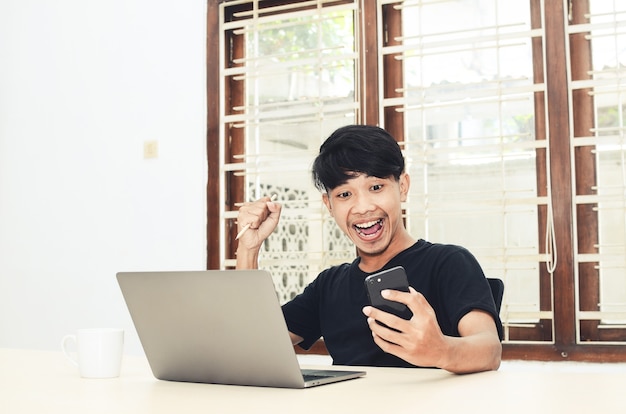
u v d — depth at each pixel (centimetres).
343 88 266
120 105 295
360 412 78
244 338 101
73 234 299
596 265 230
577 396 86
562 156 229
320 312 164
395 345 103
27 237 307
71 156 302
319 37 266
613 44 233
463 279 141
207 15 284
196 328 105
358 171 148
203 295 103
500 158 234
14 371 125
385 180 150
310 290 168
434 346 102
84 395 96
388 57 259
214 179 278
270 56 269
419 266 151
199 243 278
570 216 227
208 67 282
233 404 86
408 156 245
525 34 234
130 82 294
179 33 288
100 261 293
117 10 299
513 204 232
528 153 231
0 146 315
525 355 228
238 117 275
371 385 100
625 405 79
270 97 280
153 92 290
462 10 251
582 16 236
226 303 101
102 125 297
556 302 227
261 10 274
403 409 79
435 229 249
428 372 116
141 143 290
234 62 282
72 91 304
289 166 270
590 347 222
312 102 267
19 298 306
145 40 293
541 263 234
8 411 84
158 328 110
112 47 299
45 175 306
